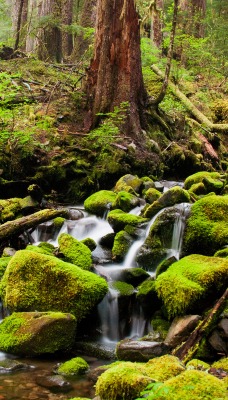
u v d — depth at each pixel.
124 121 11.62
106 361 4.86
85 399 3.64
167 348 4.56
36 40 17.81
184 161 11.85
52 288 5.50
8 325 5.16
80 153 10.70
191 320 4.71
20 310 5.45
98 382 3.50
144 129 12.16
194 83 17.83
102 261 6.92
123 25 11.73
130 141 11.35
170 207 6.90
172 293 5.12
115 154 10.70
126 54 11.81
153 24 18.19
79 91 12.67
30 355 4.90
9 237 7.14
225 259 5.44
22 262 5.66
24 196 9.90
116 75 11.86
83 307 5.39
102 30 11.81
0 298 5.82
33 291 5.50
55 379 4.25
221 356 4.31
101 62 11.80
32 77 13.87
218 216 6.43
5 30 19.22
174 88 15.41
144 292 5.61
